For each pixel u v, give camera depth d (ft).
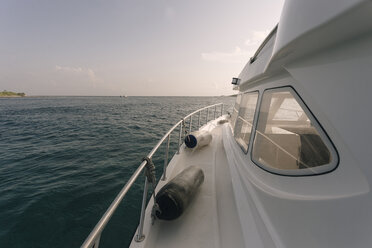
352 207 2.54
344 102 2.67
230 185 9.29
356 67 2.51
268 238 4.40
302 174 3.74
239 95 13.19
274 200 4.45
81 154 31.73
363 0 1.75
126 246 12.49
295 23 2.84
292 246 3.68
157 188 8.71
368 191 2.34
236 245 5.85
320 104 3.11
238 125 10.44
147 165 6.13
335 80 2.84
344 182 2.74
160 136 43.65
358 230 2.43
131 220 14.69
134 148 34.45
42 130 55.06
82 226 14.75
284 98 4.67
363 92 2.40
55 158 30.04
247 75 9.09
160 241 6.09
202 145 14.20
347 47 2.65
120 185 20.56
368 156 2.34
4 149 35.76
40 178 22.84
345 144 2.67
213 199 8.10
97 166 26.18
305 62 3.62
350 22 2.14
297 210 3.61
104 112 107.14
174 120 71.05
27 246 13.07
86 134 47.80
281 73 5.06
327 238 2.90
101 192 19.22
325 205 2.99
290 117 4.31
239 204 6.48
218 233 6.29
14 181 22.20
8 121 73.61
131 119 75.77
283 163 4.47
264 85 6.61
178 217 6.44
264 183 5.16
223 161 12.12
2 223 15.07
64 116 89.04
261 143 5.92
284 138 4.52
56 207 16.90
